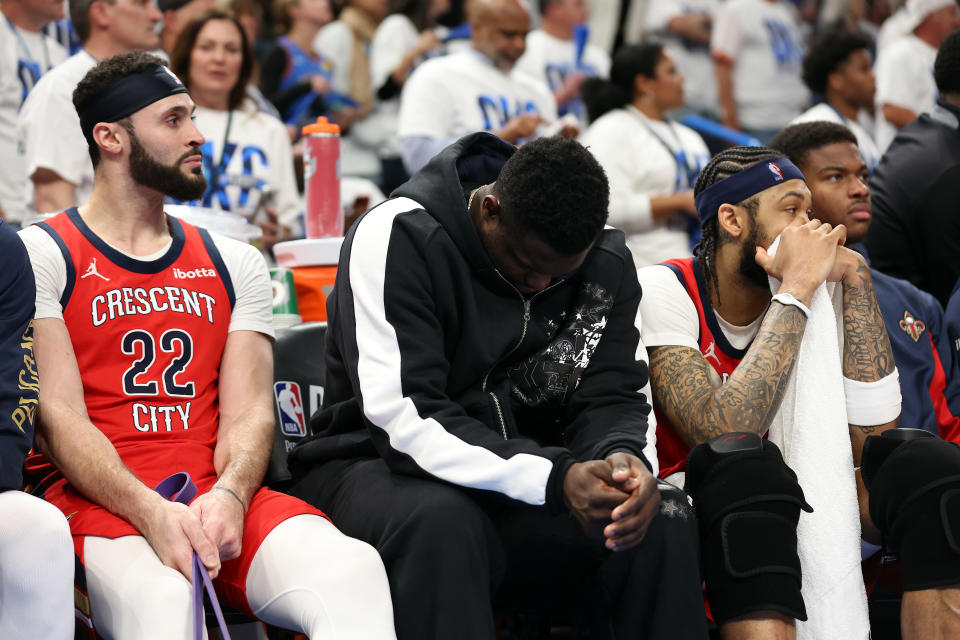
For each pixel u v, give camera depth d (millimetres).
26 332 5410
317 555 5082
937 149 9008
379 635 4895
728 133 13539
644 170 11547
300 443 6309
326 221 8078
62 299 5762
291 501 5543
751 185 6379
